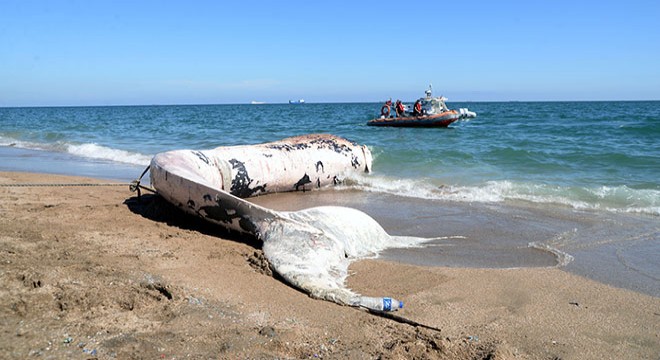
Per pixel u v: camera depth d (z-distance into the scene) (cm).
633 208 785
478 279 483
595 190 886
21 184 882
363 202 862
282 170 918
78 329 337
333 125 2973
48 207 707
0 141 2025
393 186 988
